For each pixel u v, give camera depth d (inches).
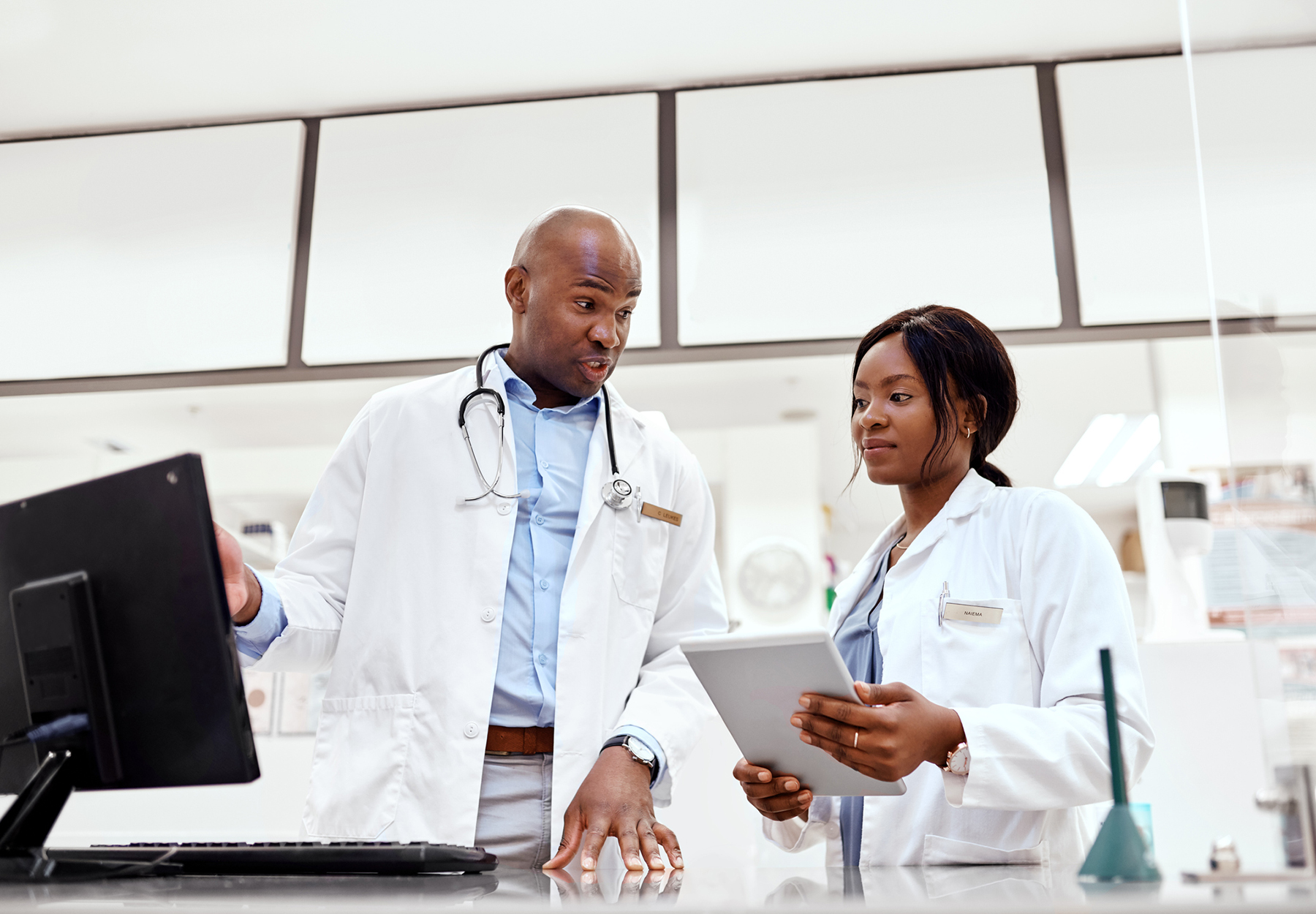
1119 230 103.0
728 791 109.4
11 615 34.4
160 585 32.0
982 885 29.4
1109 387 150.6
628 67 109.5
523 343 58.9
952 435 51.2
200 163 114.6
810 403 158.7
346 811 50.4
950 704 45.8
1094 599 44.3
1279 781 32.5
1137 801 80.6
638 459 60.3
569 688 52.2
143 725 32.3
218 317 111.0
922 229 105.2
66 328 112.9
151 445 163.3
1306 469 43.6
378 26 103.0
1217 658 90.4
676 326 106.6
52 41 104.5
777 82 110.9
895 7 100.6
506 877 35.8
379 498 56.8
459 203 110.6
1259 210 47.8
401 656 52.9
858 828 49.1
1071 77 106.0
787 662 36.3
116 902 24.4
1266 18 49.7
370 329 109.3
